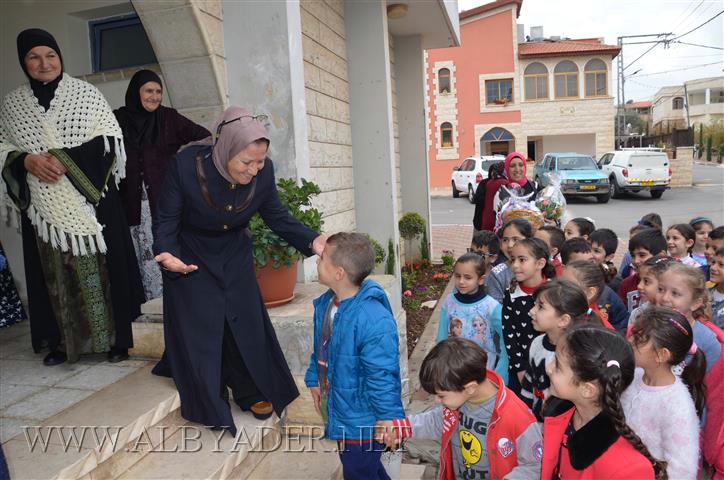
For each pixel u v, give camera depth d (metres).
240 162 2.70
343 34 6.76
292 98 4.38
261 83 4.41
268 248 3.65
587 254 4.14
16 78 5.26
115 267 3.62
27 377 3.52
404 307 7.04
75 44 5.12
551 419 2.12
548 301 2.72
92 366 3.68
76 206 3.39
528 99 28.34
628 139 42.28
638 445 1.86
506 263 4.28
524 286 3.37
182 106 4.48
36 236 3.53
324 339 2.74
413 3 7.66
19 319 4.60
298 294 4.23
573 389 1.93
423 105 9.79
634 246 4.32
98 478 2.67
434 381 2.16
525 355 3.31
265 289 3.83
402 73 9.77
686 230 4.66
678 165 23.50
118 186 3.99
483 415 2.29
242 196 2.93
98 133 3.45
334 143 6.35
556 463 2.08
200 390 2.97
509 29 27.70
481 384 2.27
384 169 6.89
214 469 2.80
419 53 9.66
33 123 3.36
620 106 44.06
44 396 3.22
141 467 2.84
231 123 2.72
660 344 2.25
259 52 4.38
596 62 27.88
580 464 1.93
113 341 3.68
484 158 21.98
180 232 2.99
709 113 65.31
